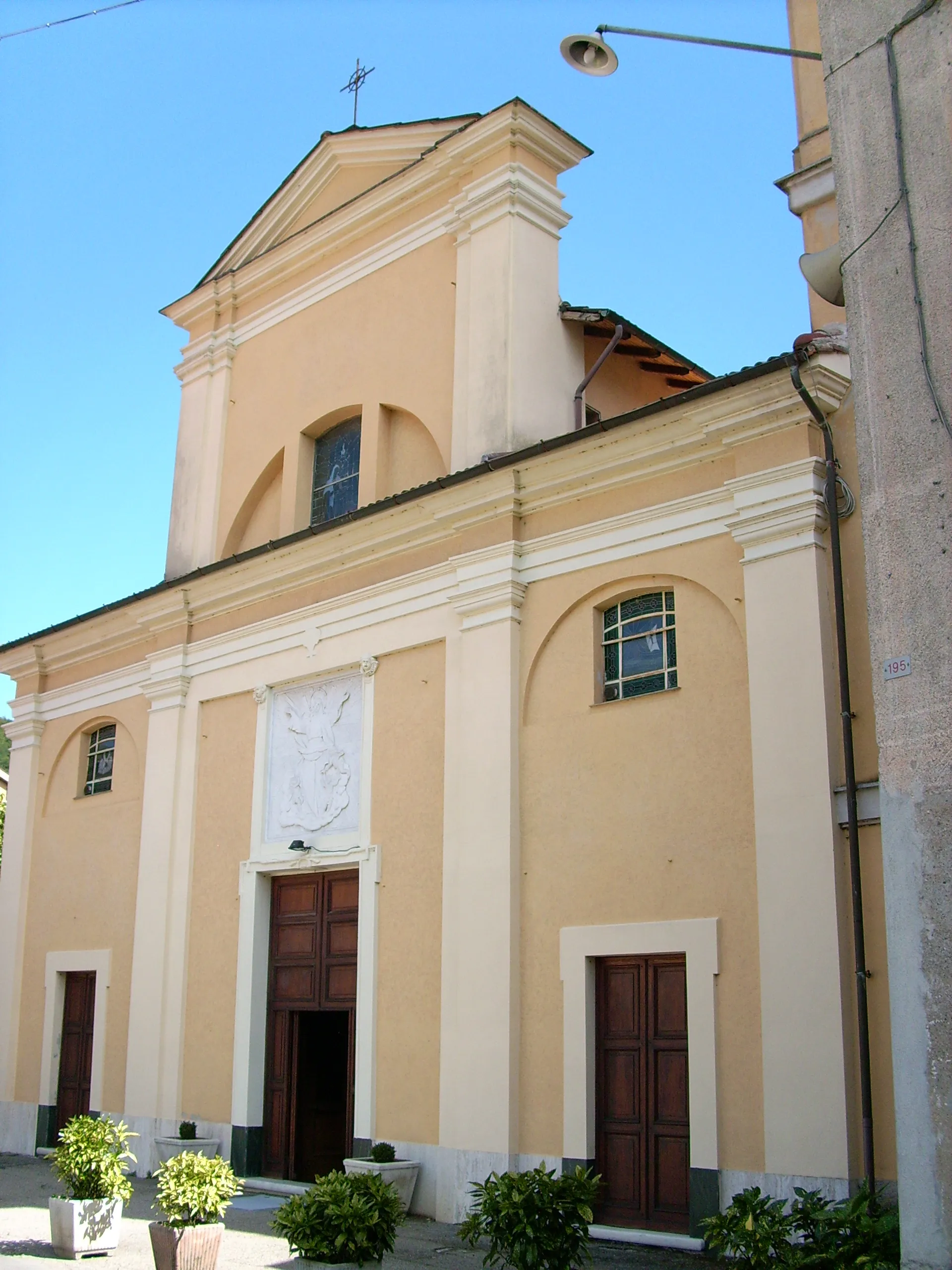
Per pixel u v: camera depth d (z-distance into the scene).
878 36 7.60
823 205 11.52
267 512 17.14
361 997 13.24
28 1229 11.42
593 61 9.91
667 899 10.91
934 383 6.99
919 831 6.56
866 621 10.14
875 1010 9.33
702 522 11.44
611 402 15.52
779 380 10.65
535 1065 11.52
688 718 11.16
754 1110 9.91
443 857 12.81
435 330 14.98
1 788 28.61
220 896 15.47
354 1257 7.96
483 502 13.05
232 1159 14.27
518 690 12.54
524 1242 7.95
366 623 14.40
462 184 15.11
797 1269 7.67
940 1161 6.21
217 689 16.25
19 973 18.77
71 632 19.02
